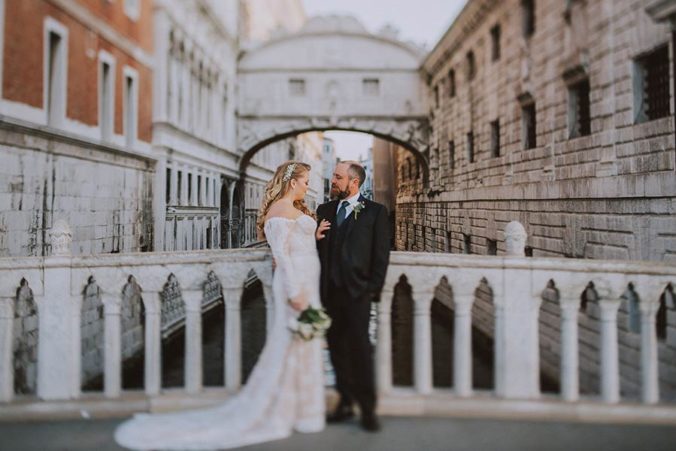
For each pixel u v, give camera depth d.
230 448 3.78
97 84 12.49
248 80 29.02
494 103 18.14
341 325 4.30
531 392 4.41
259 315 10.64
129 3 14.95
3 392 4.62
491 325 9.78
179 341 10.34
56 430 4.16
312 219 4.20
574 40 12.41
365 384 4.06
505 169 16.95
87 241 11.30
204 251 4.84
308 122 29.22
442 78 25.50
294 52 29.16
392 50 29.09
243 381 7.35
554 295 8.14
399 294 12.91
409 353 8.62
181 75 18.50
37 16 9.84
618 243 9.72
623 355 6.58
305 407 4.06
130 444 3.84
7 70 8.87
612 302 4.37
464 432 4.04
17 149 8.72
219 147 21.53
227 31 25.41
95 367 9.23
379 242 4.15
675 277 4.36
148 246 15.20
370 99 29.16
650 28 9.45
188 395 4.56
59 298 4.71
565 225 11.91
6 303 4.72
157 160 15.84
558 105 13.38
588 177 11.34
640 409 4.23
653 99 9.76
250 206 20.22
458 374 4.46
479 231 17.61
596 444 3.85
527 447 3.80
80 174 11.03
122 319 9.63
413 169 16.64
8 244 8.41
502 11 17.22
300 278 4.01
